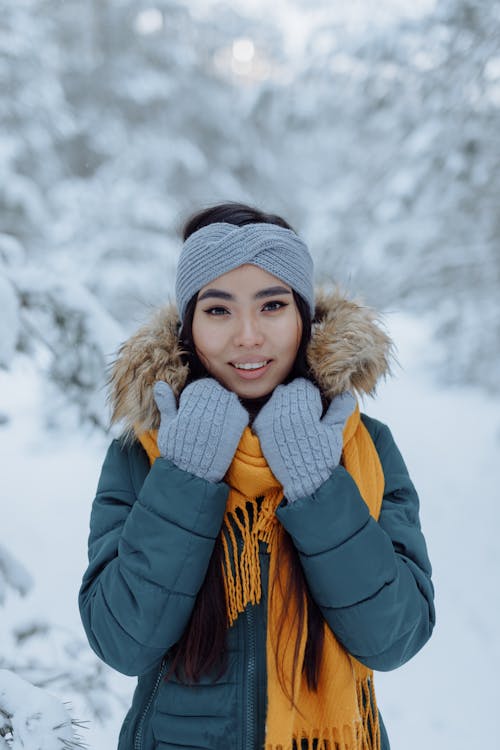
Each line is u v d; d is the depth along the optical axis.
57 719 1.45
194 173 10.16
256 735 1.17
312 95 8.81
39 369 2.30
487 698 3.38
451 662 3.69
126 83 10.05
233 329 1.23
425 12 6.98
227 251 1.21
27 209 7.95
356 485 1.19
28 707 1.45
